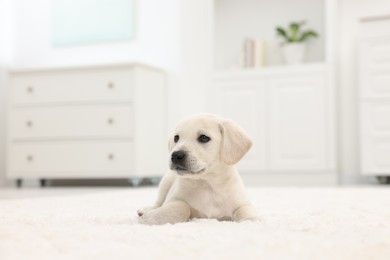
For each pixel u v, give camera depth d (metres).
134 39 4.91
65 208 1.95
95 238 1.09
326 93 4.75
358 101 4.99
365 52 4.71
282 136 4.86
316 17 5.23
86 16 5.05
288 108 4.85
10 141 4.69
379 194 2.77
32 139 4.63
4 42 5.25
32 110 4.63
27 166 4.64
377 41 4.68
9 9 5.32
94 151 4.44
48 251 0.96
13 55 5.32
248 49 5.14
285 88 4.86
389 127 4.65
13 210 1.82
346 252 0.93
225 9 5.55
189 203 1.48
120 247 0.97
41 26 5.22
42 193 3.54
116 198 2.52
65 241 1.05
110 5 4.97
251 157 4.95
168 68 4.79
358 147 5.07
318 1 5.23
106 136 4.40
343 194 2.79
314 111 4.78
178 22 4.75
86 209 1.91
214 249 0.96
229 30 5.53
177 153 1.41
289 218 1.50
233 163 1.45
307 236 1.13
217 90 5.09
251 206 1.50
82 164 4.48
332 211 1.78
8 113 4.69
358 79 4.79
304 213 1.71
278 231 1.22
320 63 4.79
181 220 1.43
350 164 5.09
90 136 4.45
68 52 5.14
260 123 4.93
